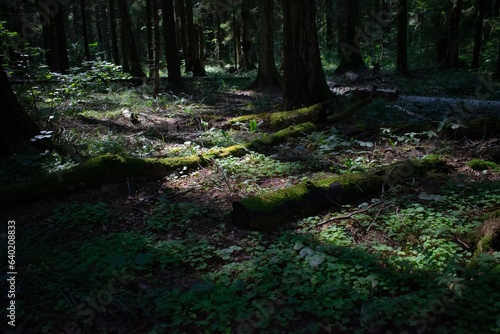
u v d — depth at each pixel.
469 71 18.58
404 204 4.86
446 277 3.08
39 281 3.74
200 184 5.89
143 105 11.74
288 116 8.74
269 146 7.41
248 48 22.42
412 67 22.56
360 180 5.18
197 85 16.28
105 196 5.62
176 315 3.26
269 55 14.74
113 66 13.91
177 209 5.13
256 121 8.98
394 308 3.07
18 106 7.11
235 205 4.62
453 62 20.50
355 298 3.22
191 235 4.53
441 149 6.86
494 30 22.34
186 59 24.52
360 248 3.97
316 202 4.80
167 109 11.44
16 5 15.70
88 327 3.24
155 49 12.79
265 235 4.48
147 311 3.29
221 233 4.52
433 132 7.32
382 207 4.81
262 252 4.11
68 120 9.59
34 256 4.16
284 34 9.91
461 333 2.79
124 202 5.41
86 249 4.26
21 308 3.42
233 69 23.70
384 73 16.56
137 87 14.32
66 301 3.52
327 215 4.73
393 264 3.65
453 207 4.74
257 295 3.43
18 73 12.76
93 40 33.53
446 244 3.87
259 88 15.02
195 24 26.73
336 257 3.85
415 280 3.38
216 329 3.12
